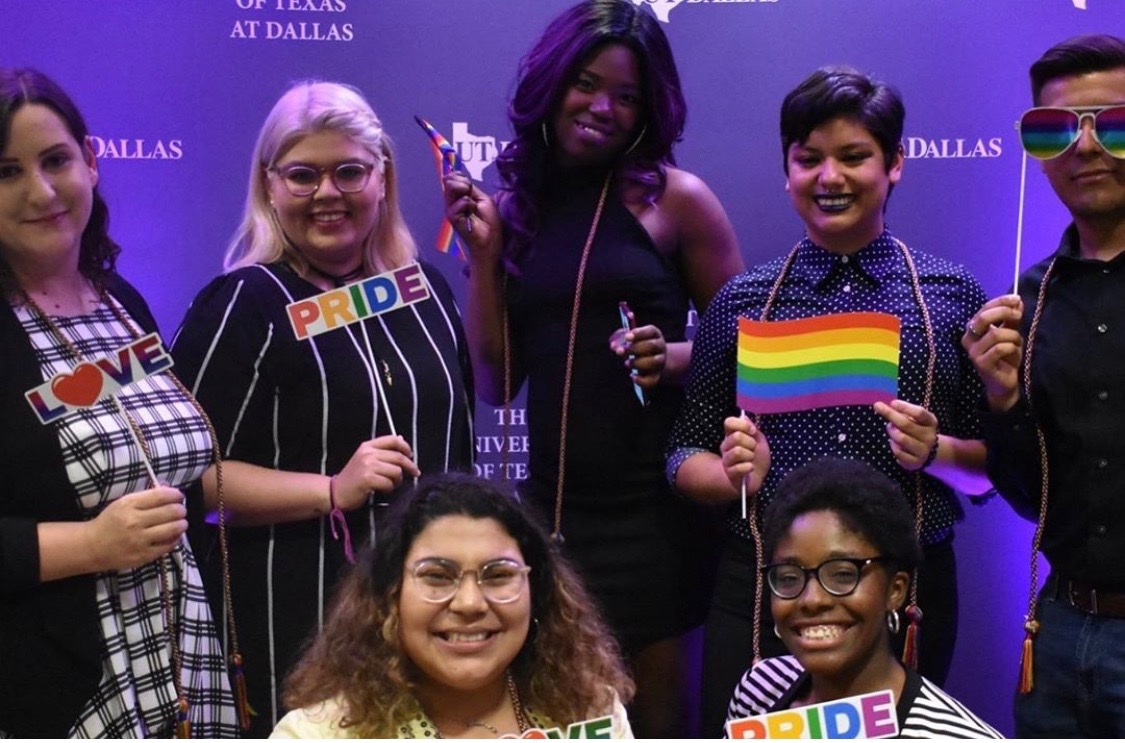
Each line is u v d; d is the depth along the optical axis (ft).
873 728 5.74
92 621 7.25
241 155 11.04
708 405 9.02
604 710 6.22
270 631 8.33
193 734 7.72
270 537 8.43
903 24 11.04
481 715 6.08
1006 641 11.22
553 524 9.48
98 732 7.28
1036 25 10.99
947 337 8.52
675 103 9.39
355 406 8.36
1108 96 7.98
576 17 9.24
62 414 7.08
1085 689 7.89
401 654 5.97
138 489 7.47
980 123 11.07
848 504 6.28
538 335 9.49
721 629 8.71
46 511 7.18
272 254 8.60
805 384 8.23
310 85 8.83
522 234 9.47
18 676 7.16
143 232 10.98
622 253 9.32
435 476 6.41
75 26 10.80
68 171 7.36
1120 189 7.95
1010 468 8.27
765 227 11.24
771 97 11.14
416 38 11.12
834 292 8.70
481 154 11.22
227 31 10.97
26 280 7.48
